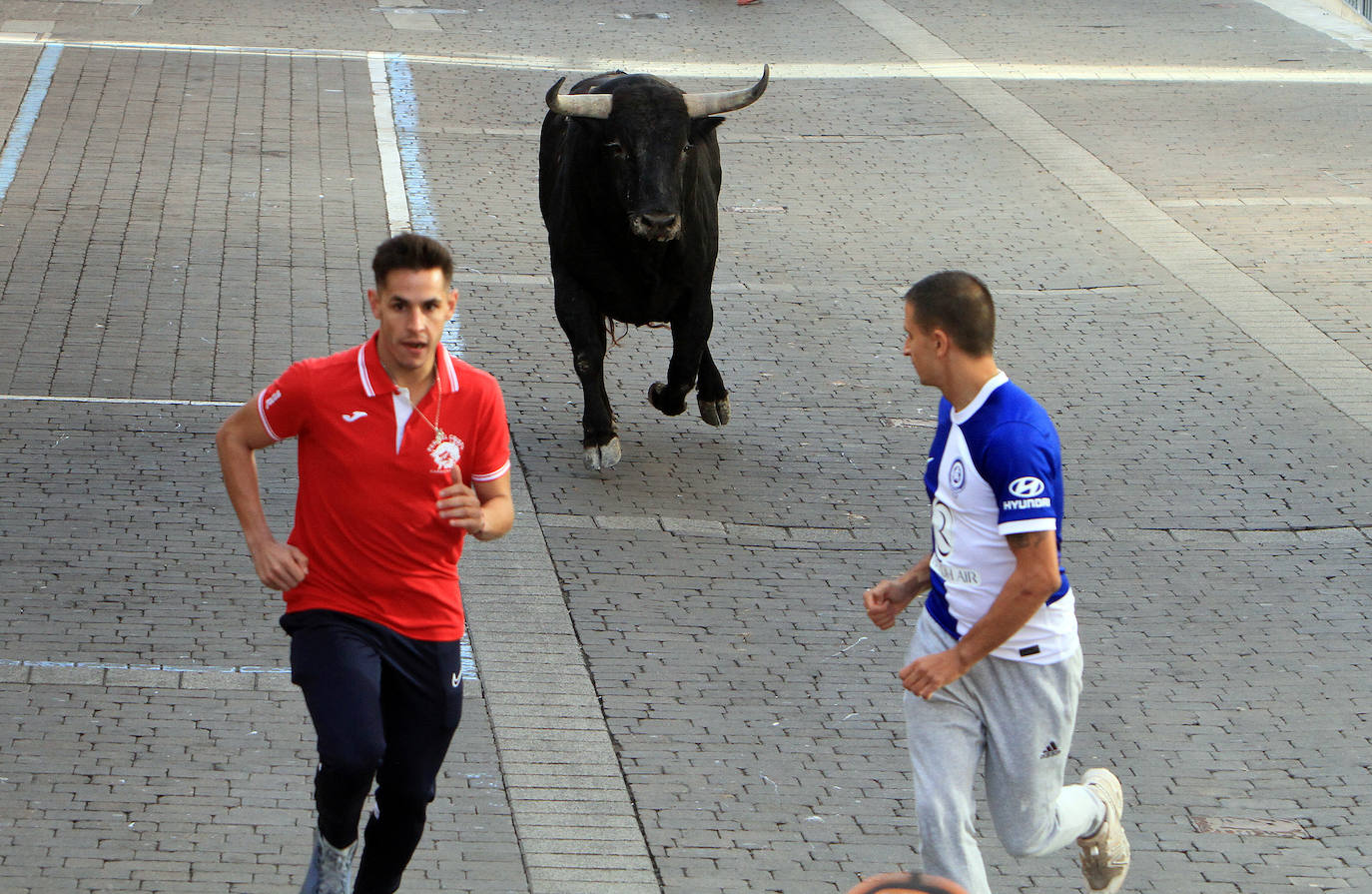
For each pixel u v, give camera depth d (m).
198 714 15.76
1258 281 32.62
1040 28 56.41
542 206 23.62
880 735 16.39
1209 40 55.12
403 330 10.74
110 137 38.44
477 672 17.11
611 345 28.34
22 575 18.42
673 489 22.56
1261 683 17.78
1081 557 20.94
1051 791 11.72
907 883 9.64
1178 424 25.59
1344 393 27.09
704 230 22.25
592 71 48.41
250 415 11.18
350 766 10.62
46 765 14.61
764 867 13.89
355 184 36.38
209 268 30.38
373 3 56.44
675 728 16.23
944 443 11.52
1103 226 36.00
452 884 13.24
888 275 32.50
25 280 29.00
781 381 26.97
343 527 11.04
